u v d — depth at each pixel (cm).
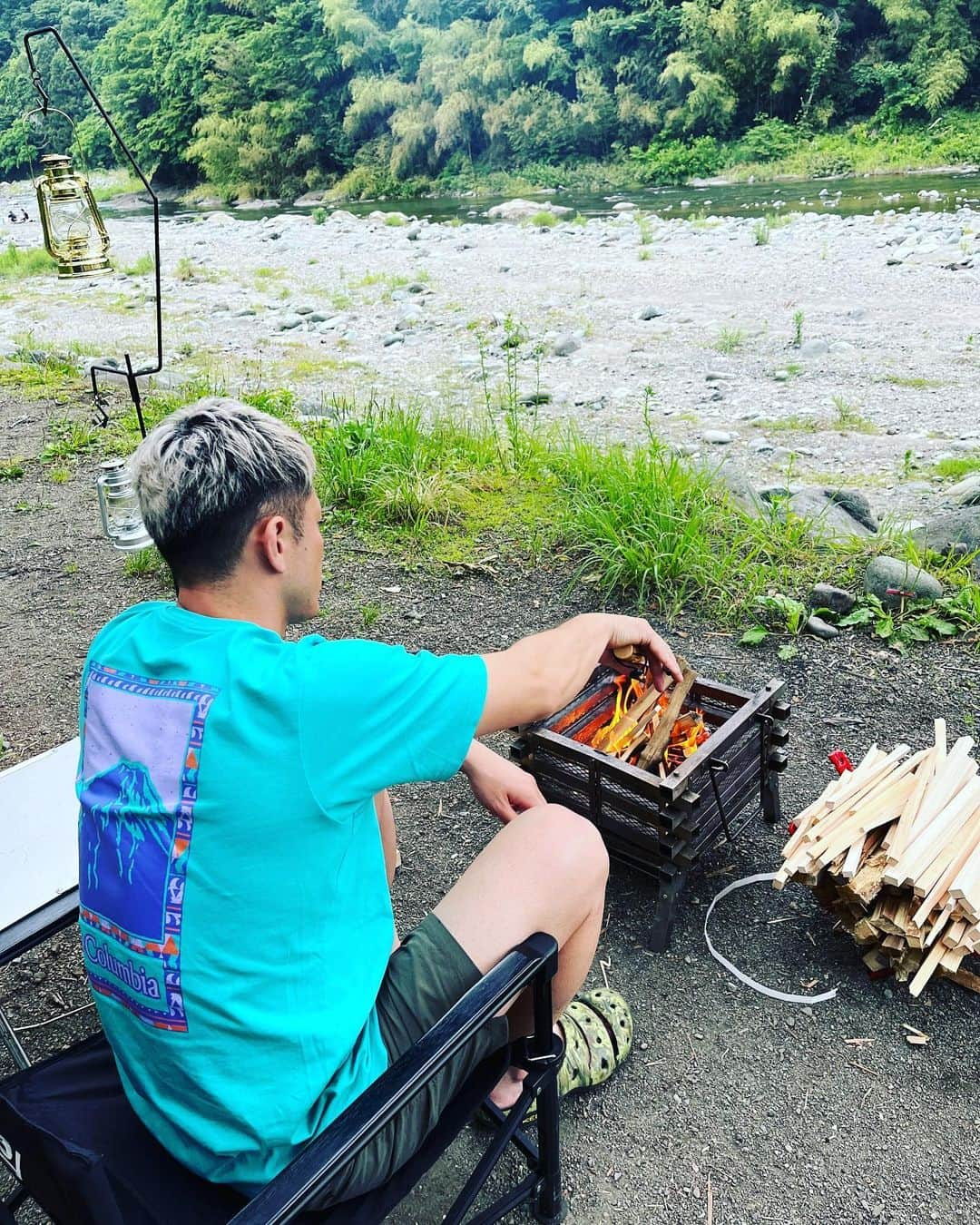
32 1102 153
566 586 435
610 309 1159
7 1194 203
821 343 924
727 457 557
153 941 139
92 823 145
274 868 139
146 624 155
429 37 3534
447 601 431
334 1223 147
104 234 329
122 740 145
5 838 203
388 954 160
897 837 233
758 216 1980
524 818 179
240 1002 140
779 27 3125
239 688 141
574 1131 213
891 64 3128
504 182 3400
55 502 558
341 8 3594
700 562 420
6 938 178
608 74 3472
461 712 149
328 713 141
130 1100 150
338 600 438
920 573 393
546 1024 165
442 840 299
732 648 382
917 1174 200
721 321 1066
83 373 816
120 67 4284
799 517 480
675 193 2756
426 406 787
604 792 251
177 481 146
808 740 328
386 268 1577
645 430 716
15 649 411
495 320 1110
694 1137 210
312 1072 144
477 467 559
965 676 352
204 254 1894
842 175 2831
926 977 223
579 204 2645
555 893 171
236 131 3772
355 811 146
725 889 272
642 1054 229
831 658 370
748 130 3294
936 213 1716
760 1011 237
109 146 4441
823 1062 224
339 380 895
